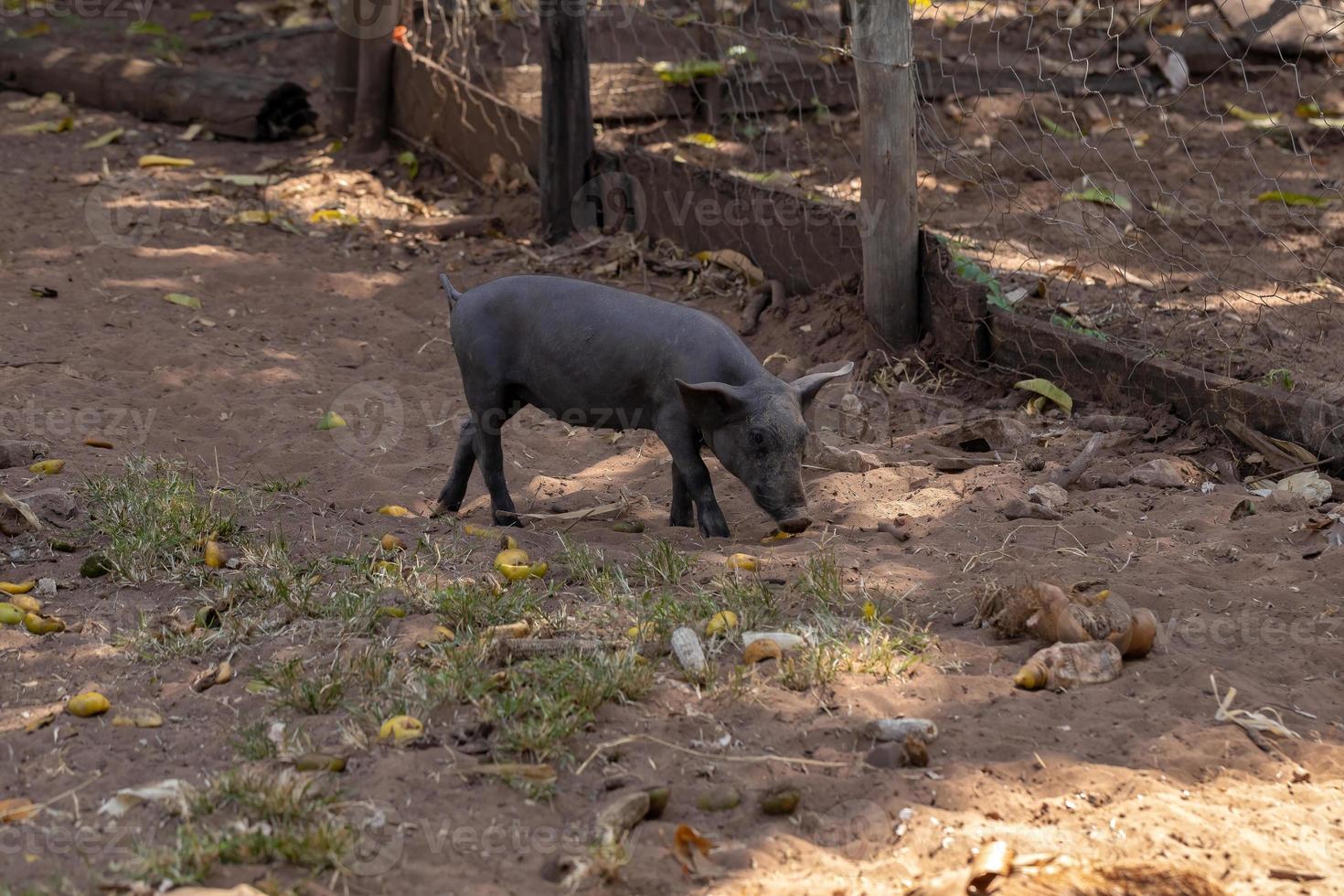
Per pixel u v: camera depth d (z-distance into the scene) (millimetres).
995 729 7062
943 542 9680
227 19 24859
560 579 9125
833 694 7414
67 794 6469
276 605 8523
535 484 11555
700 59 20125
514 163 18625
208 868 5848
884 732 6930
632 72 19672
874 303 13930
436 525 10227
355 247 17344
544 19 16922
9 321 14312
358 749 6855
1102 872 5875
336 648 7922
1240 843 6168
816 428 12422
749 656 7758
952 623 8383
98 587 8922
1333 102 21453
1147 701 7406
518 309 10164
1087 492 10844
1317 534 9516
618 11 21578
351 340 14812
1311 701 7445
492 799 6426
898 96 13383
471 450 10711
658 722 7125
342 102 20734
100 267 16031
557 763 6754
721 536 10133
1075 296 14547
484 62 20578
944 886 5727
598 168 17641
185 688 7535
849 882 5887
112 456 11211
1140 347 12750
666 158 17000
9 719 7203
